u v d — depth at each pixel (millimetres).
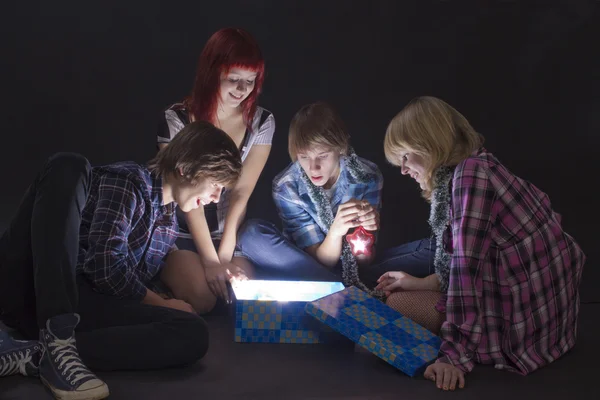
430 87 4957
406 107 2467
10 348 2197
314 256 3004
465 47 5051
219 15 5000
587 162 4652
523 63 5047
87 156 4438
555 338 2438
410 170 2488
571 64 5051
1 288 2283
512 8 5105
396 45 5035
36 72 4812
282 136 4613
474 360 2381
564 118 4895
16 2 4852
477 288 2303
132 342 2246
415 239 3877
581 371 2369
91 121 4652
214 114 2910
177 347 2270
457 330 2311
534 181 4469
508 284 2357
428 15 5074
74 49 4879
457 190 2326
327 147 2787
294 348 2520
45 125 4609
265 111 3051
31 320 2322
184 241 2973
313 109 2836
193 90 2938
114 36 4918
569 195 4367
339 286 2734
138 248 2471
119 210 2338
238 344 2541
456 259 2318
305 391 2176
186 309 2500
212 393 2145
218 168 2371
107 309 2311
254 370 2322
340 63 4988
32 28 4859
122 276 2328
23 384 2145
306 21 5023
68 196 2211
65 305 2123
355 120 4723
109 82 4844
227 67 2840
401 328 2463
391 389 2205
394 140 2449
